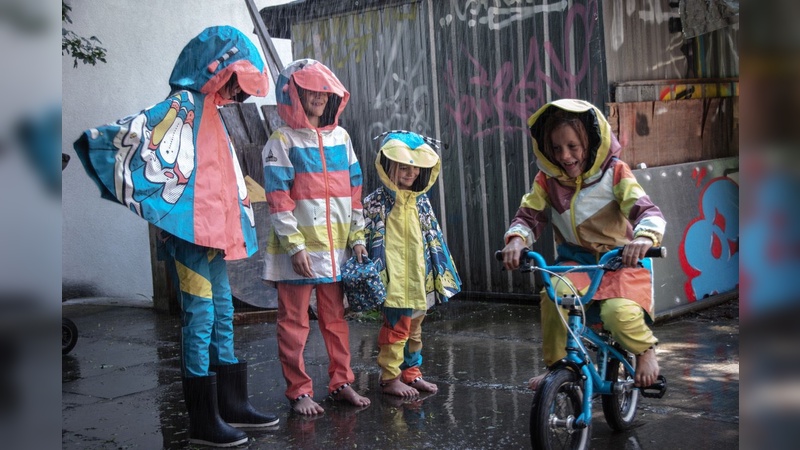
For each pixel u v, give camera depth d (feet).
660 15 18.76
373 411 11.89
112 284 24.40
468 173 20.25
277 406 12.39
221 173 10.68
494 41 19.33
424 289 12.37
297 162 11.82
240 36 10.73
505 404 11.92
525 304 19.62
